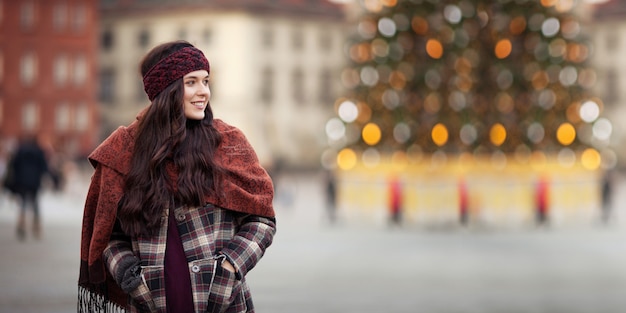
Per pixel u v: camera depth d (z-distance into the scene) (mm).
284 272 16953
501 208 28031
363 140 28359
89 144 98125
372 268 17719
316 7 99438
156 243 4312
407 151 28094
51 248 20656
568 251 21234
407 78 27500
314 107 99250
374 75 27625
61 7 97250
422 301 13297
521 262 18906
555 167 28266
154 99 4406
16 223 28703
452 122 27188
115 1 99375
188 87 4410
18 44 95938
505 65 26625
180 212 4336
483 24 26859
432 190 28109
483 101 27281
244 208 4375
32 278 15516
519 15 26516
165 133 4332
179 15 96250
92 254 4340
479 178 27953
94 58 98312
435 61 26906
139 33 98438
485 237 24891
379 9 27453
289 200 43219
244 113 94250
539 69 26938
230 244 4371
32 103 96438
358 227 28469
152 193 4277
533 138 27578
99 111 100562
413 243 23203
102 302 4457
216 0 94500
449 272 17141
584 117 27500
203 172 4336
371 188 29094
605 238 24625
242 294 4438
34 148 23000
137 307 4395
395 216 28547
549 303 13125
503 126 27234
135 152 4344
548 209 27938
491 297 13758
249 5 94438
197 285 4293
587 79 27297
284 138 97188
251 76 94812
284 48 97312
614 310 12469
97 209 4340
